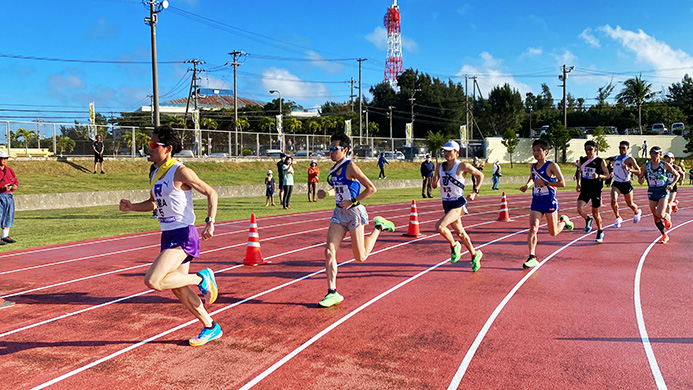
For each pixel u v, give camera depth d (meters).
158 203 4.39
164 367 4.06
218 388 3.66
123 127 28.36
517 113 77.31
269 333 4.84
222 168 30.61
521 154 54.72
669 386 3.62
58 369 4.05
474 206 18.52
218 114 77.12
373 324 5.06
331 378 3.81
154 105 27.84
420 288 6.47
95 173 25.02
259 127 75.06
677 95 91.94
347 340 4.62
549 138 53.38
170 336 4.81
